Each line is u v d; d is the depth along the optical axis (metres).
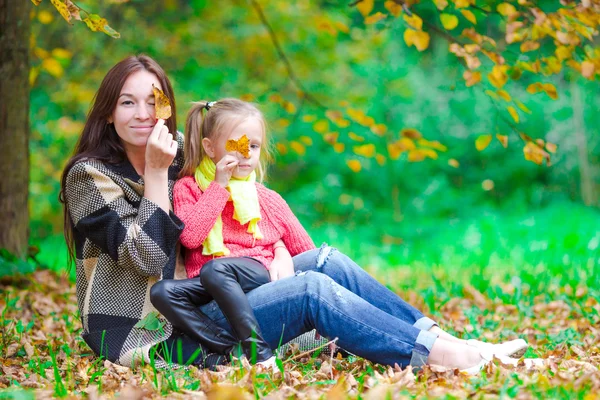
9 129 7.59
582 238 12.30
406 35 6.81
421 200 20.17
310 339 4.57
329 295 4.05
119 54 15.85
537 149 6.99
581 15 6.52
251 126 4.54
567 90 20.36
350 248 14.15
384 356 3.99
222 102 4.64
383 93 20.88
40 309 6.62
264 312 4.12
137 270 4.19
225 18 15.99
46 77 16.25
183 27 15.73
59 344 5.22
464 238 15.02
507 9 6.72
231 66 16.56
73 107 16.83
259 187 4.73
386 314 4.05
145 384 3.78
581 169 20.20
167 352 4.22
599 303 6.57
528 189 20.86
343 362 4.32
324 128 9.38
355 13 18.25
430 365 3.88
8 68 7.51
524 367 3.94
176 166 4.73
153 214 4.16
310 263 4.48
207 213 4.28
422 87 21.09
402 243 16.91
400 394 3.38
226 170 4.37
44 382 4.02
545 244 12.48
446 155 21.03
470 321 6.07
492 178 21.12
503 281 8.72
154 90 4.31
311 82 17.81
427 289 7.85
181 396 3.45
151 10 16.25
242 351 4.05
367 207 20.34
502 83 6.90
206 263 4.14
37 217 17.89
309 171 21.19
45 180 17.45
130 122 4.35
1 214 7.59
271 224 4.62
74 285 8.02
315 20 15.12
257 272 4.26
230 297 4.05
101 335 4.30
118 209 4.23
